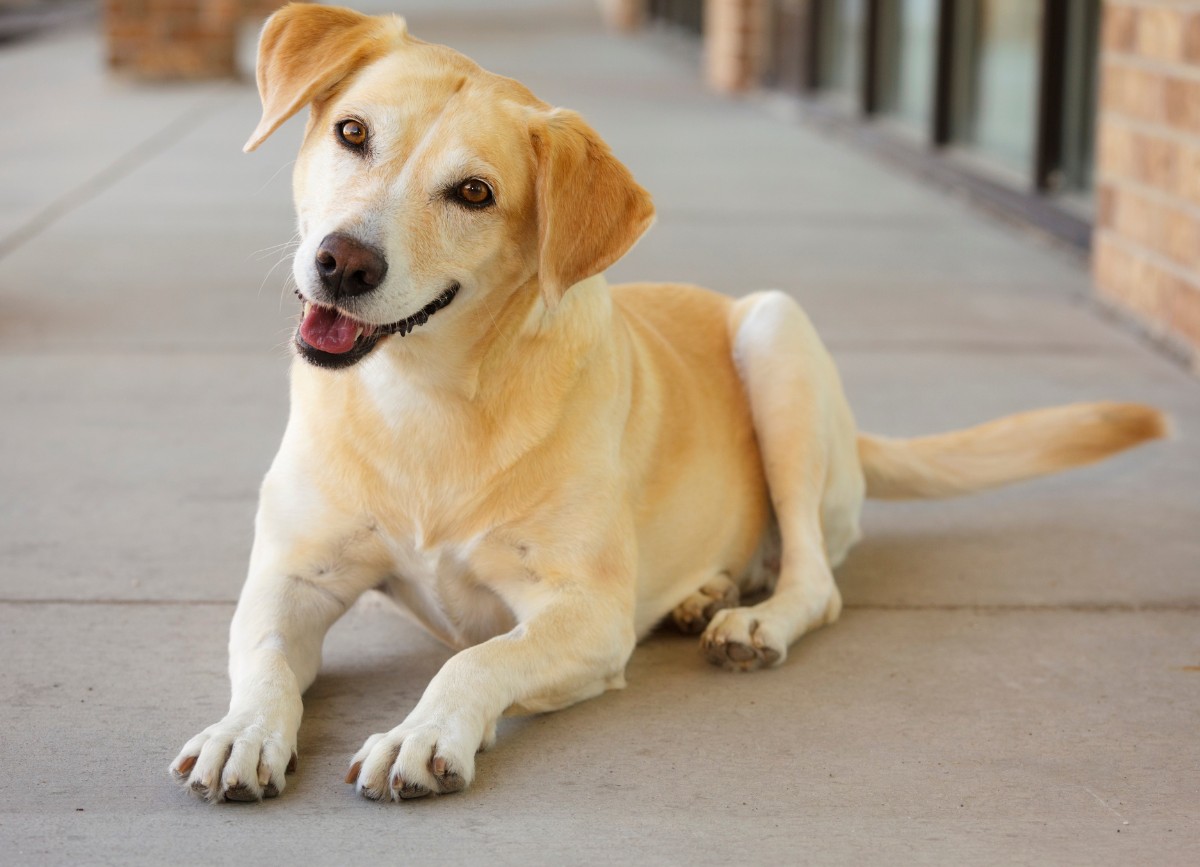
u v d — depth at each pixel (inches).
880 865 82.3
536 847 83.1
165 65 537.6
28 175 340.2
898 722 101.6
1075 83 293.6
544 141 98.0
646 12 863.7
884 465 139.3
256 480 152.3
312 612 102.3
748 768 94.0
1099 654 114.6
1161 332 213.9
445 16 937.5
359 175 95.6
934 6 370.6
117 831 83.5
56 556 130.0
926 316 232.1
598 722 100.3
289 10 106.6
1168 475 160.1
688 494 116.0
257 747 87.3
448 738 87.9
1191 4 198.5
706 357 127.2
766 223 307.4
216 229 286.8
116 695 102.8
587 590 100.9
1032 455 139.6
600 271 99.1
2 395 179.9
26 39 706.2
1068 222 282.8
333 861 80.9
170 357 199.6
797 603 114.6
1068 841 85.4
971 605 124.8
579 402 102.8
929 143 371.2
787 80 511.5
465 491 100.8
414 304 93.7
